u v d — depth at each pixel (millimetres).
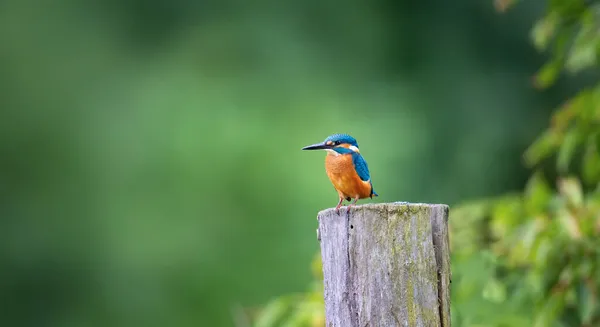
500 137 14711
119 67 15273
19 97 14961
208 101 14742
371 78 15156
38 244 14992
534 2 14758
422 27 15297
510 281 5820
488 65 15031
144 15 15359
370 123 14797
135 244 14680
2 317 15062
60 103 15000
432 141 14727
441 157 14734
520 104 14820
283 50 15000
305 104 14781
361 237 3992
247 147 14594
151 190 14734
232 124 14648
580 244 5316
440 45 15172
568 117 5652
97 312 14961
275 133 14641
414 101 14945
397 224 3980
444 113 14938
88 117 15031
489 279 5723
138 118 14859
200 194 14648
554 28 5793
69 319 15078
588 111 5562
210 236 14609
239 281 14562
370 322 3949
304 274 14367
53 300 15156
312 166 14586
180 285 14703
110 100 15109
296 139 14625
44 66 15117
